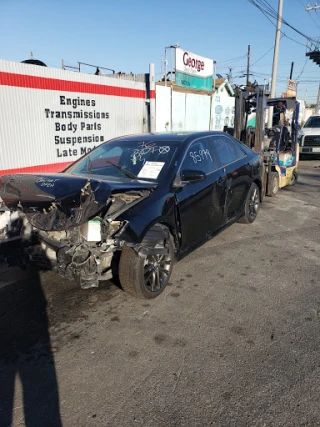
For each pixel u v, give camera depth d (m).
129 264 3.46
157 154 4.36
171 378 2.61
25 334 3.18
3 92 7.46
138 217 3.40
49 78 8.41
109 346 3.00
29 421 2.26
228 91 20.06
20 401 2.43
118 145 4.82
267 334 3.13
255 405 2.35
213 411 2.31
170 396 2.44
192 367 2.72
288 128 9.23
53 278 4.27
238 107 9.38
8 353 2.93
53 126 8.73
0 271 4.48
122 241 3.23
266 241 5.54
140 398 2.43
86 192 3.20
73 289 4.00
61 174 4.18
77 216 3.13
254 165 6.05
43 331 3.22
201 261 4.75
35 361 2.83
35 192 3.46
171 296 3.82
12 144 7.82
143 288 3.58
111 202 3.41
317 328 3.21
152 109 11.83
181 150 4.32
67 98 8.98
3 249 3.65
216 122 18.03
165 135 4.88
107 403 2.39
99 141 10.27
